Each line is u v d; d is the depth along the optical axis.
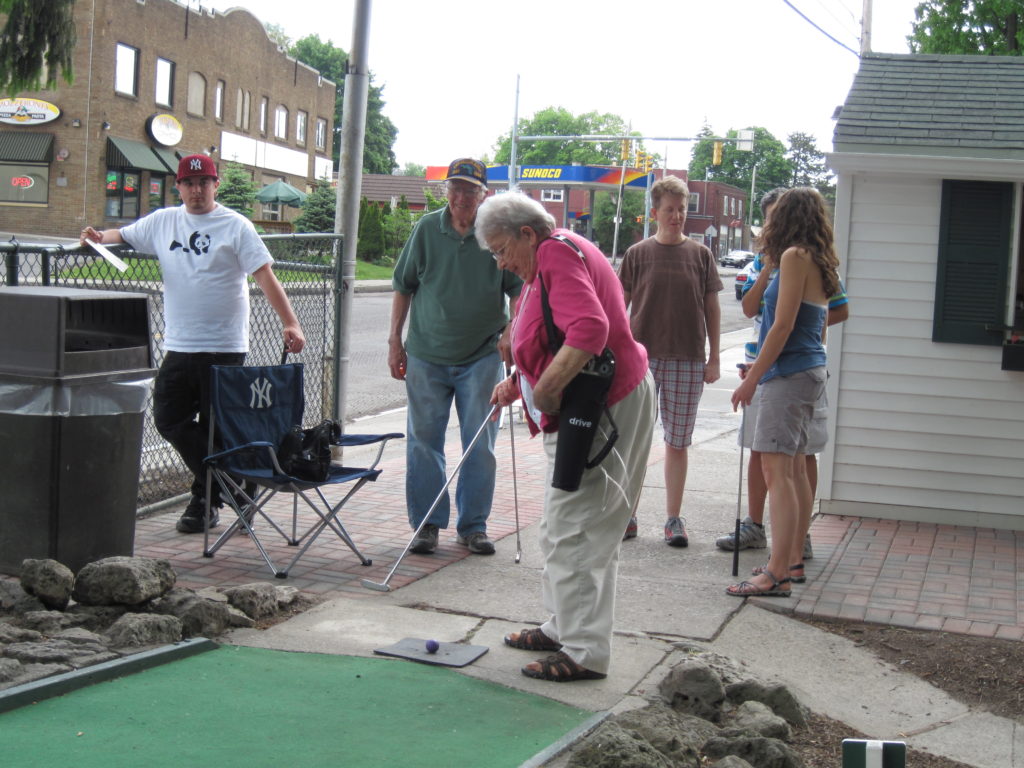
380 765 3.19
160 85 39.41
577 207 61.34
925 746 3.79
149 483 6.93
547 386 3.78
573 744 3.43
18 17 20.47
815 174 123.69
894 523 7.10
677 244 6.26
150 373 5.03
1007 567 6.01
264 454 5.63
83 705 3.52
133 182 38.34
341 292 8.32
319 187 40.06
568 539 4.00
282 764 3.16
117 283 6.25
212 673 3.90
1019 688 4.28
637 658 4.31
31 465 4.68
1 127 35.66
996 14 18.48
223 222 5.73
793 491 5.28
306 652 4.21
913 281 7.04
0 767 3.02
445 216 5.75
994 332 6.90
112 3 35.72
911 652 4.63
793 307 5.06
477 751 3.34
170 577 4.50
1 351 4.68
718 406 12.84
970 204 6.91
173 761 3.13
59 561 4.73
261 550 5.33
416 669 4.05
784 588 5.28
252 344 8.23
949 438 7.07
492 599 5.03
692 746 3.43
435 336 5.77
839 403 7.23
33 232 36.09
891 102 7.56
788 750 3.46
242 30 45.09
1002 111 7.34
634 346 4.00
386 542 6.01
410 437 5.86
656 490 7.79
